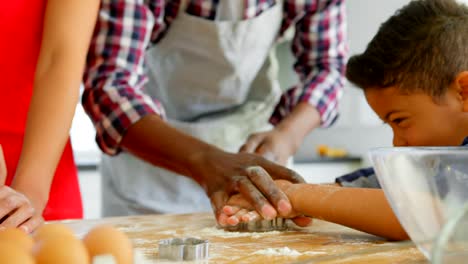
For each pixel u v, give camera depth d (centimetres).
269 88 159
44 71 110
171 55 151
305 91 147
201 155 114
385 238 88
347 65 118
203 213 116
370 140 340
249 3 143
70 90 108
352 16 323
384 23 115
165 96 156
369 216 87
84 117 312
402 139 111
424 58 104
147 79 141
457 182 58
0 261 48
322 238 89
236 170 106
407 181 60
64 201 129
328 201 93
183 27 146
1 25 119
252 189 99
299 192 98
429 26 107
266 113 159
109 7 132
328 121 150
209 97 154
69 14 111
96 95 131
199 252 74
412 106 107
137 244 84
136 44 134
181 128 154
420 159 59
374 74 109
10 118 124
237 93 154
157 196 155
